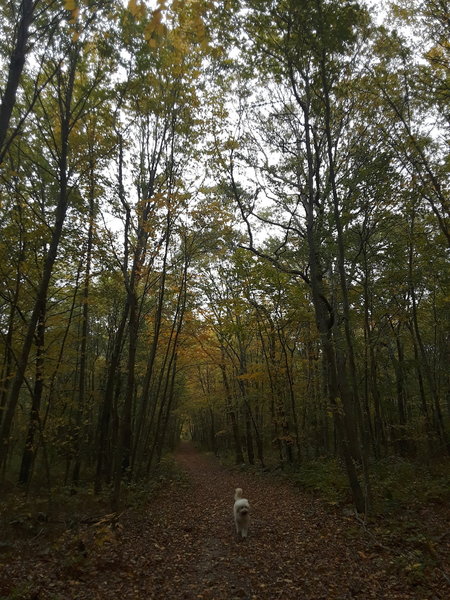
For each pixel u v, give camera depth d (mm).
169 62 10109
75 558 6184
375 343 13812
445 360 18312
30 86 10008
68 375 17281
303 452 21391
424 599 4977
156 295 15742
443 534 7125
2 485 11680
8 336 11086
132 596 5344
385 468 12750
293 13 8328
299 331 18516
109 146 11344
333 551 6969
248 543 7898
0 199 10406
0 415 12680
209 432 44438
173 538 8352
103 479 14109
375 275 14852
